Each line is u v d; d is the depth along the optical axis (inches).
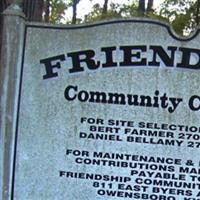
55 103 106.7
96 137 106.0
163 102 104.8
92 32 106.0
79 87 106.3
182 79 104.6
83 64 106.3
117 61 105.7
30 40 106.9
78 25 106.1
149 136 105.0
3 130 106.9
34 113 106.9
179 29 303.1
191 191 104.3
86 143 106.1
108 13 392.8
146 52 105.1
